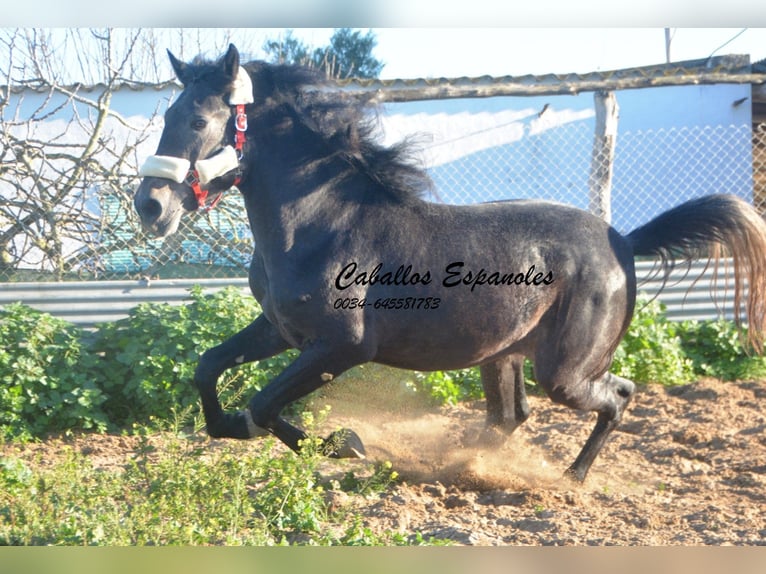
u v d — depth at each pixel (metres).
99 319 10.45
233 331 9.55
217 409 6.56
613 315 6.80
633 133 16.14
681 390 10.49
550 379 6.69
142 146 13.96
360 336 6.14
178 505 5.33
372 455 7.54
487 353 6.57
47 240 11.67
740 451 7.91
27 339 9.20
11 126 12.59
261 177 6.30
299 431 6.40
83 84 13.88
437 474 7.08
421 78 14.70
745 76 12.48
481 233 6.48
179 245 11.81
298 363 6.14
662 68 16.62
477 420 9.26
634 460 7.85
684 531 5.69
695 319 12.08
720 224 7.10
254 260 6.59
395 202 6.39
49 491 5.77
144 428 6.85
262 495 5.93
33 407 8.79
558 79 15.07
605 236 6.88
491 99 15.68
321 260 6.13
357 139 6.35
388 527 5.75
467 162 15.70
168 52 6.45
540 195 15.90
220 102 6.18
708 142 16.09
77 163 11.98
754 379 10.93
